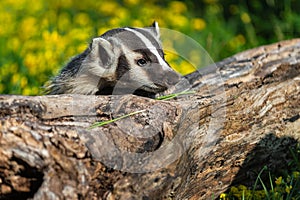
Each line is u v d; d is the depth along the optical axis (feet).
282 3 59.21
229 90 35.24
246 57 38.81
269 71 37.24
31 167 24.48
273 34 56.59
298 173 32.91
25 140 24.61
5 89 44.73
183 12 63.77
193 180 30.37
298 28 55.06
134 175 25.50
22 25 56.59
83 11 65.87
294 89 36.55
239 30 59.36
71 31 53.67
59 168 24.48
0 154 24.47
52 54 48.19
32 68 46.73
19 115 25.85
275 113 35.27
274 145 34.58
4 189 25.04
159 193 26.27
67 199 24.21
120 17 56.24
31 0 61.46
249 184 34.30
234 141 32.91
